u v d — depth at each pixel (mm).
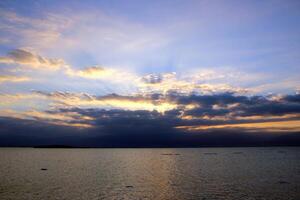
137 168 107500
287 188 57844
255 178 73875
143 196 50750
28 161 143875
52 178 74312
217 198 48844
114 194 52344
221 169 100312
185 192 54312
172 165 122688
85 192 54031
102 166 116500
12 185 61594
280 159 159875
